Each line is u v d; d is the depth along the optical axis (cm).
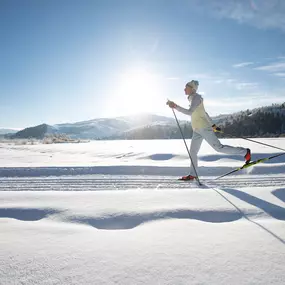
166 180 566
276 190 382
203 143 1434
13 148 1681
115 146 1656
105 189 495
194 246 193
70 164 776
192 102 490
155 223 257
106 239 209
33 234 220
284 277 149
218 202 321
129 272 156
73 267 162
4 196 356
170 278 149
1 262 167
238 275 151
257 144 1359
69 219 274
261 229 230
